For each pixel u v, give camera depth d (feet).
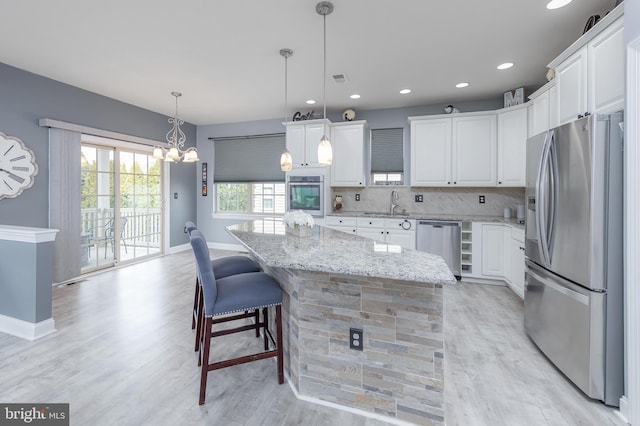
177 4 7.33
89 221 14.07
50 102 12.06
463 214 14.85
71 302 10.58
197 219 20.65
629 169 5.13
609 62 5.93
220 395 5.84
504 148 12.85
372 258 5.28
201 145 20.27
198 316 7.36
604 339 5.55
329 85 12.67
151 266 15.56
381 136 16.10
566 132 6.23
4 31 8.59
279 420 5.20
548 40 8.98
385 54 9.85
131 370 6.61
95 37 8.89
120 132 14.89
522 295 10.46
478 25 8.20
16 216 11.16
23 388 5.96
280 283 6.80
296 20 7.98
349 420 5.22
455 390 6.00
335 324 5.51
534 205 7.59
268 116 17.87
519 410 5.45
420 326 5.05
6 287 8.34
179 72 11.41
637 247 5.04
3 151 10.75
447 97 14.15
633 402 5.09
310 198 15.43
